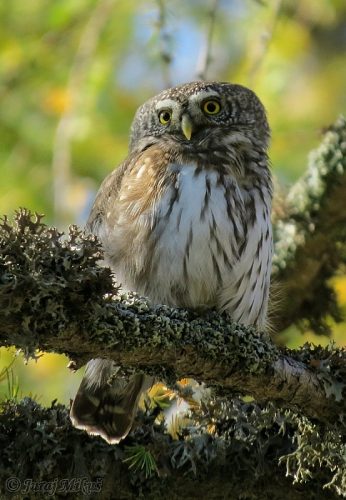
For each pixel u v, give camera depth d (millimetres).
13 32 14555
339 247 11812
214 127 10523
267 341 8367
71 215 13109
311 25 15312
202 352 8023
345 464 8508
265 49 13016
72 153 14125
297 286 11820
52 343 7328
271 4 14281
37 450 8375
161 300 9648
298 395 8469
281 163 14312
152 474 8727
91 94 13969
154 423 9031
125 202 9766
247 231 9789
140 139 10898
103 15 14188
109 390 9133
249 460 8875
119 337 7586
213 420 9023
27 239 7090
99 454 8609
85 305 7258
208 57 12531
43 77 14445
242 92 10812
